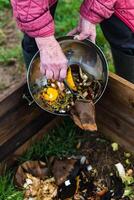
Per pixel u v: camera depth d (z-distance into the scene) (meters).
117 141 1.54
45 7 1.11
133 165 1.51
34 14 1.11
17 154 1.51
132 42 1.36
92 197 1.43
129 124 1.42
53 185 1.45
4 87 1.82
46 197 1.43
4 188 1.44
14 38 2.01
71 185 1.44
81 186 1.45
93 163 1.52
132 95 1.32
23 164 1.48
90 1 1.22
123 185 1.46
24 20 1.12
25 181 1.46
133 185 1.46
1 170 1.48
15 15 1.13
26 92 1.35
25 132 1.47
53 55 1.16
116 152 1.54
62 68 1.18
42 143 1.55
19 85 1.31
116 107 1.41
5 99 1.30
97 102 1.46
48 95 1.29
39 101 1.31
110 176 1.48
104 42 1.87
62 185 1.45
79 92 1.31
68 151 1.54
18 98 1.34
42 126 1.52
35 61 1.25
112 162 1.52
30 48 1.39
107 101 1.42
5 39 2.00
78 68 1.30
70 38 1.26
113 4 1.24
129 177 1.47
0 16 2.11
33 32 1.14
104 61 1.30
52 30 1.15
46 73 1.19
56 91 1.29
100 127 1.55
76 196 1.43
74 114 1.30
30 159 1.52
